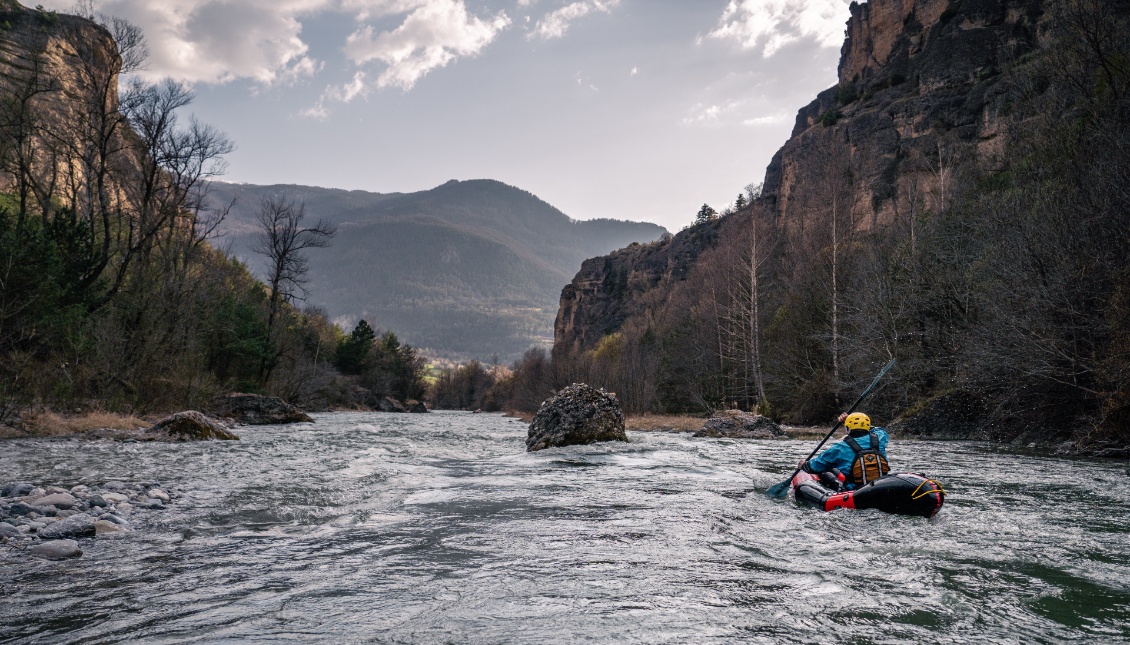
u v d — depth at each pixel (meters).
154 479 9.70
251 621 3.50
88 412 22.78
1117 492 8.64
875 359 31.27
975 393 22.25
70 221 28.98
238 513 6.98
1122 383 15.36
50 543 5.17
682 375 54.75
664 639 3.22
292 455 13.95
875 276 31.98
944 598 3.94
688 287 70.38
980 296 21.94
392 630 3.35
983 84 61.66
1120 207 17.62
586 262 175.12
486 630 3.35
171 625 3.43
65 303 26.12
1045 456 14.61
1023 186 24.75
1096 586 4.21
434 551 5.22
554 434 16.72
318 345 84.31
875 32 89.94
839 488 7.73
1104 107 23.02
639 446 16.78
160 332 28.89
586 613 3.63
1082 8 25.09
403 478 10.07
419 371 125.56
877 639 3.23
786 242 50.28
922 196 52.78
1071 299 17.80
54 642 3.17
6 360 21.55
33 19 56.97
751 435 23.20
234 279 54.78
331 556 5.05
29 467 11.12
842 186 43.09
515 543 5.51
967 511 7.11
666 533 5.95
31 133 31.42
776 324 44.28
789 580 4.34
